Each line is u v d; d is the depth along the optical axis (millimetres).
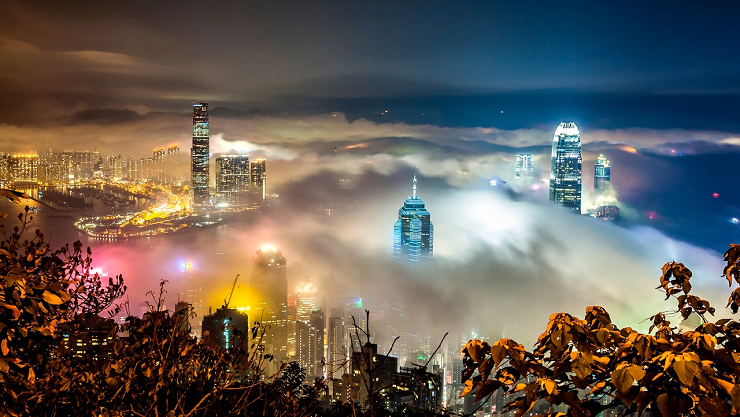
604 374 2371
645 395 2127
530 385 2244
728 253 3277
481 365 2354
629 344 2326
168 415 4219
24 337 3777
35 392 4102
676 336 2486
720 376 2219
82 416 4441
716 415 1984
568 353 2404
